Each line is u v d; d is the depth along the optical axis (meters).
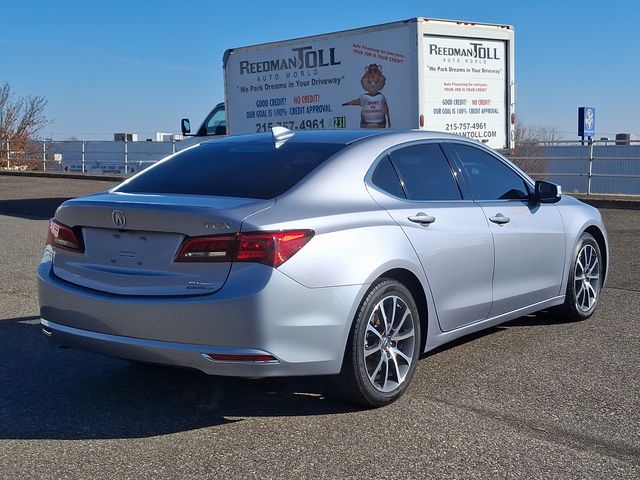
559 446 4.33
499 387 5.30
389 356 4.94
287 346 4.38
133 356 4.56
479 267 5.66
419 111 13.61
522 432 4.53
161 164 5.63
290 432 4.54
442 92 13.95
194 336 4.34
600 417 4.77
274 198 4.66
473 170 6.02
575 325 7.00
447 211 5.49
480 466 4.08
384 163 5.30
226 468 4.06
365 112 14.33
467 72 14.21
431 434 4.50
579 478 3.94
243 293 4.27
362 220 4.82
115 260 4.68
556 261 6.61
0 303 7.82
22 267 9.91
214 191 4.91
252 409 4.92
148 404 5.03
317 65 14.98
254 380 5.47
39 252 11.19
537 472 4.01
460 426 4.62
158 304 4.39
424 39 13.62
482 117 14.50
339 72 14.64
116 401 5.09
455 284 5.46
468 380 5.45
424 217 5.25
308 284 4.43
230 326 4.28
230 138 5.96
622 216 15.51
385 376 4.91
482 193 5.98
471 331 5.77
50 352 6.18
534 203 6.46
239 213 4.41
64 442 4.41
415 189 5.41
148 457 4.20
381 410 4.89
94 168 30.27
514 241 6.02
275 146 5.44
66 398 5.14
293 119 15.51
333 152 5.17
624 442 4.39
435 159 5.72
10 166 32.44
